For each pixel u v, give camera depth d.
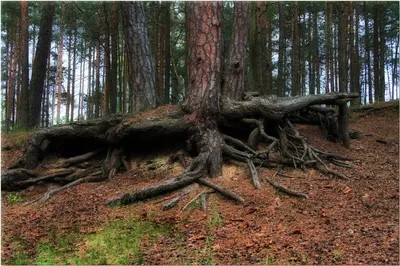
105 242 4.85
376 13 18.86
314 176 6.84
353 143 9.10
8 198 7.21
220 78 7.84
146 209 5.93
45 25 12.73
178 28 22.89
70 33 26.45
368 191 5.98
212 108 7.43
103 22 19.02
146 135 7.77
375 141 9.37
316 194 5.94
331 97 8.09
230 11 19.20
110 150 8.34
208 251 4.41
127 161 8.30
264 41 13.73
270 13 20.42
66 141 8.63
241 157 7.12
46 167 8.28
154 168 7.67
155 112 8.00
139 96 9.05
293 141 7.88
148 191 6.28
